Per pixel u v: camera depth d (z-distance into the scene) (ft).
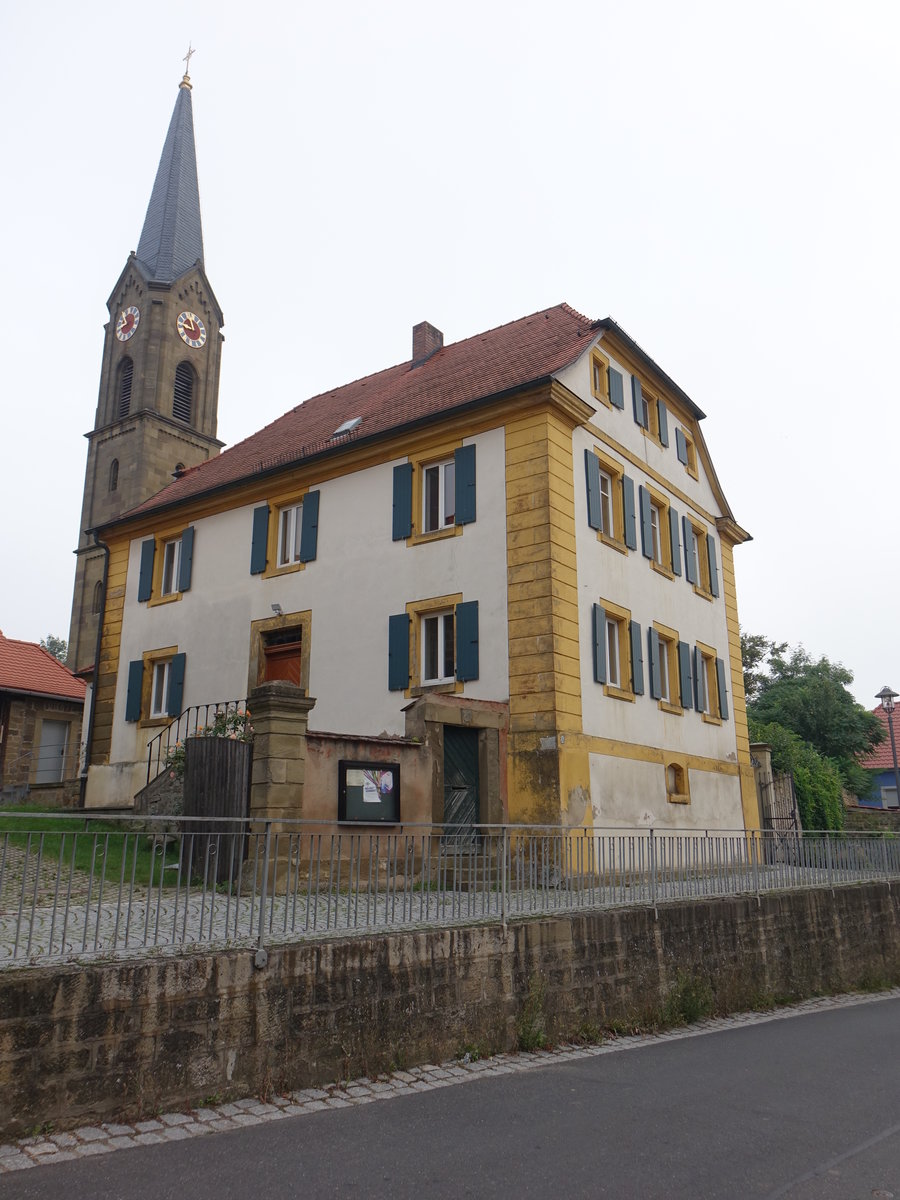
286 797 36.65
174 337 144.77
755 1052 30.01
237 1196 16.14
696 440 75.20
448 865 29.96
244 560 66.74
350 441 60.49
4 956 20.36
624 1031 32.50
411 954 26.16
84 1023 19.39
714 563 74.79
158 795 51.42
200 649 67.67
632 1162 18.60
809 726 133.49
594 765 51.85
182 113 162.50
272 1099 21.99
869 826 104.83
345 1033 24.13
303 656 60.95
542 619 50.80
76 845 21.16
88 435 144.87
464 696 52.60
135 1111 19.86
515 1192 16.78
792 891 45.83
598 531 57.26
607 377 62.34
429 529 58.29
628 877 36.45
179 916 25.93
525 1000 29.30
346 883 32.42
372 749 41.29
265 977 22.62
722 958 38.81
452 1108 21.99
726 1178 17.87
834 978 47.03
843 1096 24.36
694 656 68.39
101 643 75.46
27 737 89.97
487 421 55.62
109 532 76.95
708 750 67.36
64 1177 16.56
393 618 56.75
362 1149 18.79
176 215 152.66
